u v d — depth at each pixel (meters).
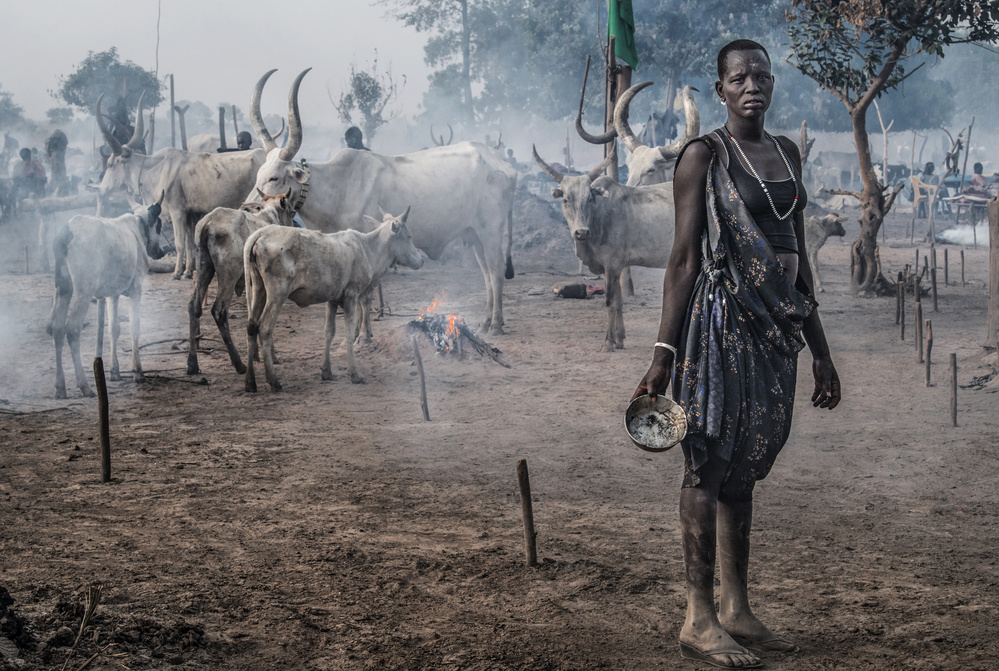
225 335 9.49
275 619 3.70
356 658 3.38
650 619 3.74
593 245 10.60
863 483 5.67
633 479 5.87
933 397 7.99
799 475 5.86
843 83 15.20
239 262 9.41
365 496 5.47
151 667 3.24
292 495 5.48
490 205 12.45
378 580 4.14
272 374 8.70
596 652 3.43
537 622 3.71
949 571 4.22
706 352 3.29
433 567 4.30
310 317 13.59
